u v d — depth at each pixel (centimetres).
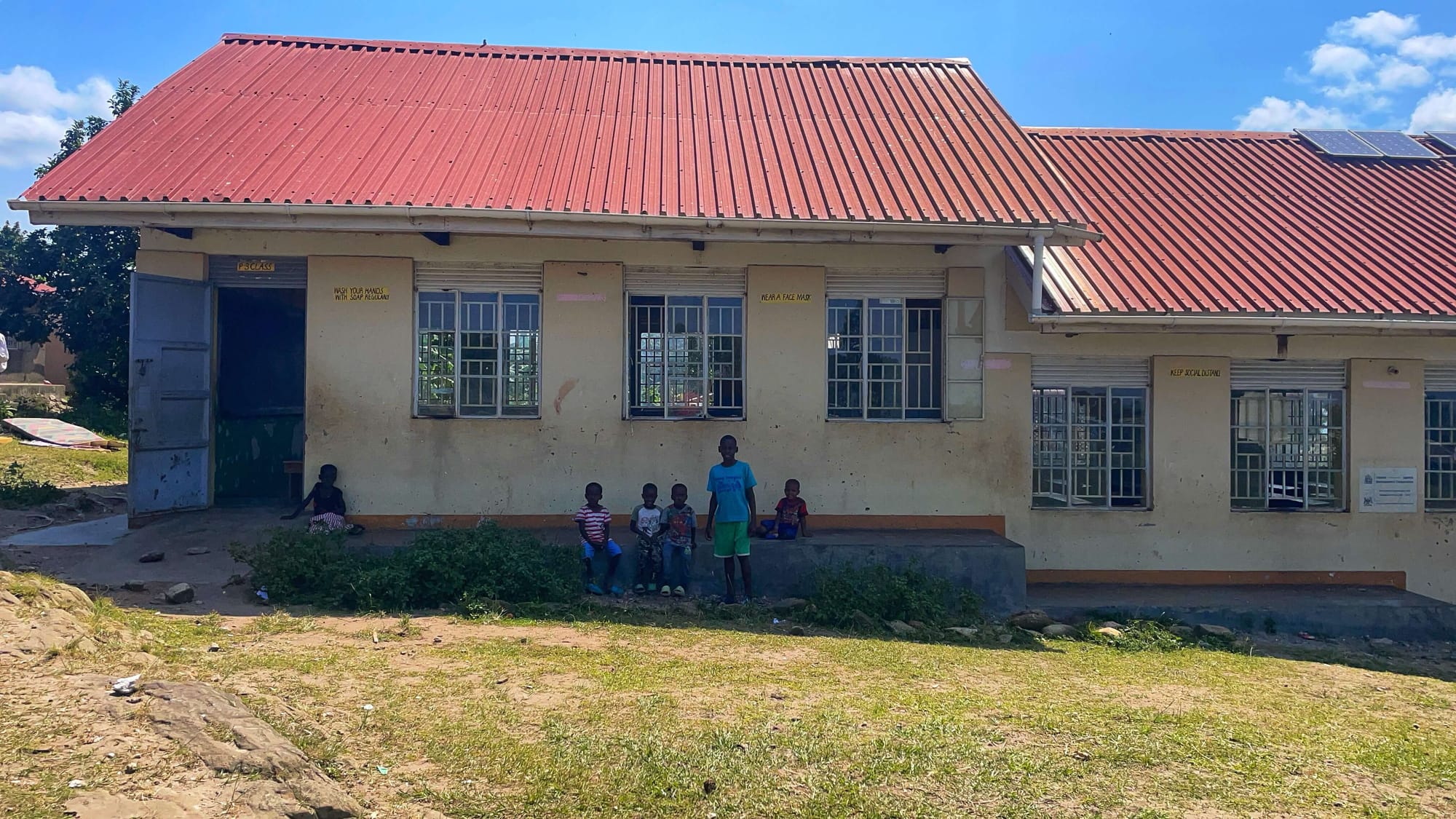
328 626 670
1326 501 1071
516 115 1074
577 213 843
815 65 1280
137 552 858
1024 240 906
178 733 393
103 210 816
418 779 404
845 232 880
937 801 412
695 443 975
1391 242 1122
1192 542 1041
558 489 964
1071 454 1039
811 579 895
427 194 866
